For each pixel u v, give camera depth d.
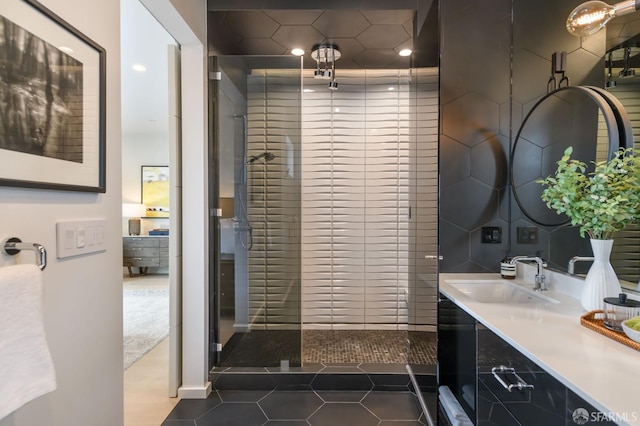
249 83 2.48
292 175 2.54
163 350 2.86
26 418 0.84
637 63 1.21
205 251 2.17
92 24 1.06
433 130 1.97
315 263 3.21
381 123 3.16
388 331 3.17
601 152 1.38
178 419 1.93
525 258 1.66
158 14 1.77
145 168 6.19
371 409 2.03
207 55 2.19
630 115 1.24
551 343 0.99
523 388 0.97
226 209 2.42
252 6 2.12
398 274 3.19
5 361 0.69
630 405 0.67
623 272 1.21
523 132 1.87
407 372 2.26
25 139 0.82
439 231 1.97
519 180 1.89
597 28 1.29
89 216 1.05
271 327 2.49
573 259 1.50
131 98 4.20
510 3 1.93
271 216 2.55
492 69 1.96
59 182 0.92
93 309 1.07
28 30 0.83
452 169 1.97
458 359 1.64
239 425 1.88
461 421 1.54
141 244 5.68
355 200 3.19
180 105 2.17
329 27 2.30
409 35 2.40
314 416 1.96
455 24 1.96
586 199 1.23
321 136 3.18
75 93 0.98
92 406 1.06
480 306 1.40
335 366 2.35
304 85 3.16
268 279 2.52
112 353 1.16
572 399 0.77
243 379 2.25
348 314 3.21
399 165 3.17
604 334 1.05
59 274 0.93
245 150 2.52
